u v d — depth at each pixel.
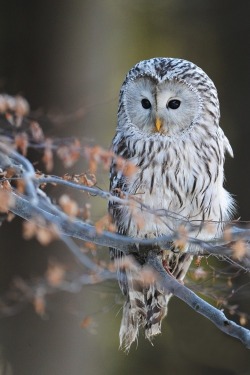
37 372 16.36
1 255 16.11
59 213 8.24
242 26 17.27
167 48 17.80
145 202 10.54
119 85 17.36
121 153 10.76
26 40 16.23
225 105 16.97
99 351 16.83
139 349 17.47
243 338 8.75
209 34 17.50
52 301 16.09
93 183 8.80
